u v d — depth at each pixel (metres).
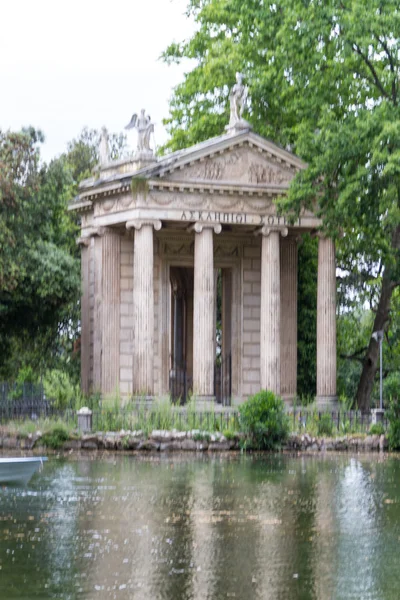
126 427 115.25
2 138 131.38
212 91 158.50
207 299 126.06
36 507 80.12
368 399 139.50
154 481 91.81
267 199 128.25
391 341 158.00
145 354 124.75
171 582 60.22
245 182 127.06
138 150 127.94
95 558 65.06
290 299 135.88
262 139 126.94
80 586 59.31
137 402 121.25
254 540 69.94
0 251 127.31
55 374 125.81
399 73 121.81
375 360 139.25
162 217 124.88
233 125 127.12
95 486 89.38
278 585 59.81
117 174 129.50
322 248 130.88
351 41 118.12
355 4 116.38
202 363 125.69
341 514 78.06
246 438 112.75
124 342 133.00
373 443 115.44
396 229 131.38
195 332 126.38
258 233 129.38
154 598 57.28
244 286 137.50
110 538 70.12
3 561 64.31
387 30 116.31
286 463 103.62
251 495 85.19
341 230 129.50
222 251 137.00
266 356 128.88
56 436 112.12
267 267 128.62
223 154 126.31
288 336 135.50
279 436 113.50
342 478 93.88
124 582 60.09
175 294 147.50
